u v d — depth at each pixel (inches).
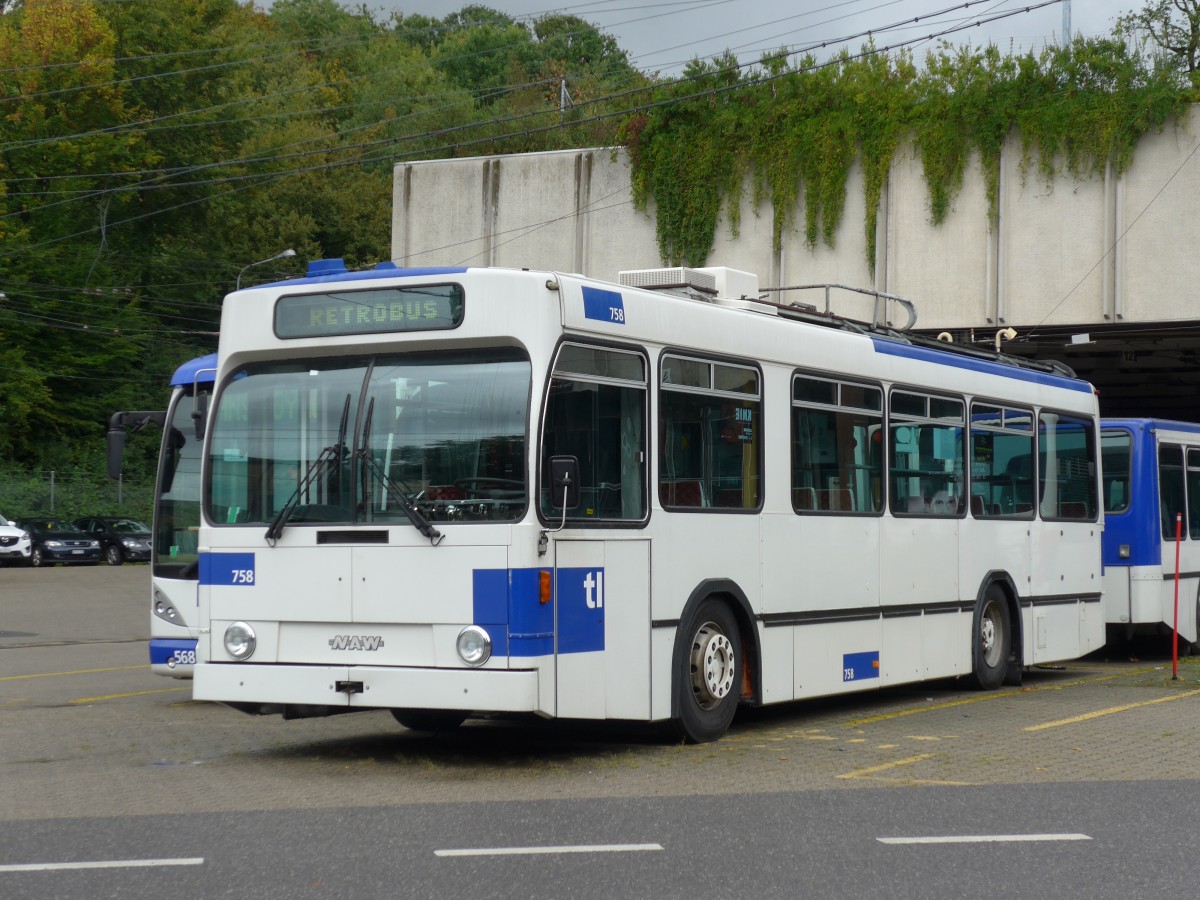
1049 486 663.8
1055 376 687.1
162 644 553.0
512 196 1326.3
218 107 2469.2
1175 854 296.0
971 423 600.7
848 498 517.7
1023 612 634.2
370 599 389.1
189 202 2468.0
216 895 258.5
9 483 2134.6
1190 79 1093.8
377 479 393.4
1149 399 1838.1
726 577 452.1
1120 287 1109.1
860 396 527.2
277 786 374.0
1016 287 1139.9
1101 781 382.0
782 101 1212.5
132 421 584.7
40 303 2224.4
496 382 386.6
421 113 3161.9
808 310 533.6
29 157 2237.9
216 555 409.7
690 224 1243.2
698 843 302.8
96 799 355.3
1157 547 769.6
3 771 402.3
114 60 2273.6
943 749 438.6
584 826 319.6
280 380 412.5
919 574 558.3
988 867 283.6
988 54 1144.8
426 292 395.2
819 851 296.4
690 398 441.7
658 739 452.4
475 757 423.8
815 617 495.8
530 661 374.3
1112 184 1109.7
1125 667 750.5
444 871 276.5
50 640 925.8
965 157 1146.7
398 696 382.6
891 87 1174.3
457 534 381.1
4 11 2493.8
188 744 457.7
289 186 2837.1
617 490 409.4
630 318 417.1
